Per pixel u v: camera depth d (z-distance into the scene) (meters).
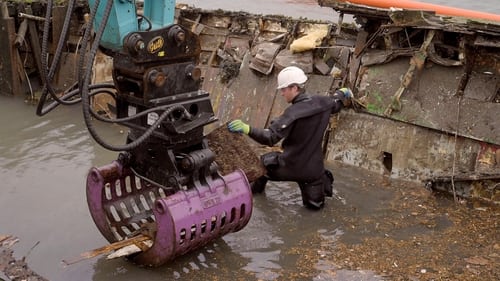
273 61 6.83
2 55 8.26
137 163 4.68
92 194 4.72
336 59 6.74
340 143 6.42
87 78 3.66
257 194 5.82
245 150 5.16
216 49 7.64
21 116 7.66
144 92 4.12
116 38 4.10
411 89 6.03
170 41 4.13
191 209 4.28
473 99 5.69
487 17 6.82
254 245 4.94
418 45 6.11
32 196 5.64
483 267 4.58
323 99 5.20
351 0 6.55
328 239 5.03
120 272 4.52
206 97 4.45
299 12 12.68
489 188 5.53
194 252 4.81
